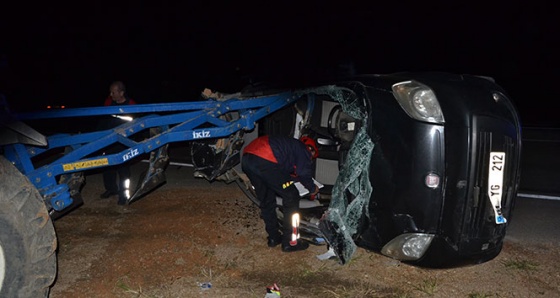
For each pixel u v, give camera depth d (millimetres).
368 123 3826
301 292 3861
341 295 3797
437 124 3559
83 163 3875
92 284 3979
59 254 4523
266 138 4523
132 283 3996
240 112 4738
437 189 3568
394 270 4207
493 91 3756
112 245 4746
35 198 3078
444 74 3939
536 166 8367
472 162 3523
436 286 3934
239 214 5664
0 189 2930
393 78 3926
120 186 5949
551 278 4098
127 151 4094
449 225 3607
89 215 5605
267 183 4441
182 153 9531
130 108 4281
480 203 3600
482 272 4176
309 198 4859
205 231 5117
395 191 3699
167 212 5727
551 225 5445
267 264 4363
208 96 5195
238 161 5070
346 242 4047
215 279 4078
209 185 7039
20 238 2988
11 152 3584
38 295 3088
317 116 5289
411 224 3666
